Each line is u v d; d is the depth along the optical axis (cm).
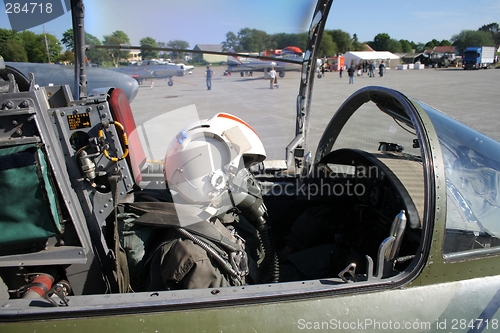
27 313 125
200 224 153
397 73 3684
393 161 208
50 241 146
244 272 160
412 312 142
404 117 206
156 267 152
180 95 1535
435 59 5169
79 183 151
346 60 4775
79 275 155
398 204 194
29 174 124
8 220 130
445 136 172
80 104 151
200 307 131
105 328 126
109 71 912
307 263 230
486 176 170
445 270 148
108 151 152
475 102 1330
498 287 154
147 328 127
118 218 155
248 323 131
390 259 148
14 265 141
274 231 264
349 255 223
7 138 129
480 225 158
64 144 146
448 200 157
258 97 1465
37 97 131
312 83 322
